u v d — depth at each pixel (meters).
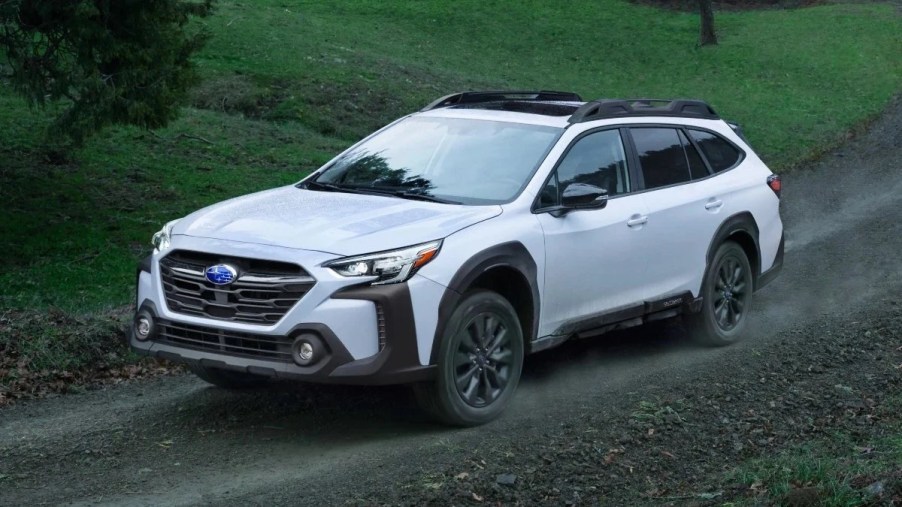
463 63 33.28
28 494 5.12
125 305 10.63
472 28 38.50
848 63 35.31
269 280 5.74
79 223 14.84
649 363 7.83
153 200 16.30
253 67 26.69
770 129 25.92
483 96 8.20
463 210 6.39
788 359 7.82
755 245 8.66
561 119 7.34
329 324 5.63
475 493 5.12
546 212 6.73
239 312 5.81
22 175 16.39
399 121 7.66
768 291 10.71
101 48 13.57
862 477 5.09
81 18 13.15
